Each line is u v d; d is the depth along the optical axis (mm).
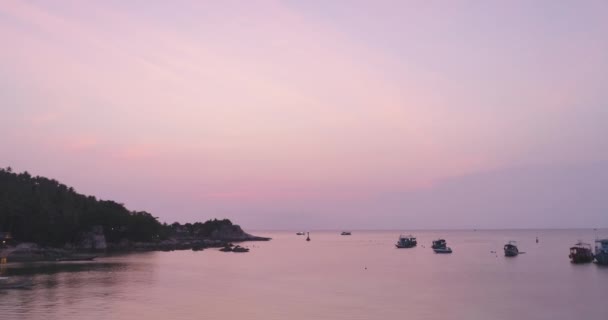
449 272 116375
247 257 173375
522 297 76562
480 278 103188
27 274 106062
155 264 137000
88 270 116250
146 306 67000
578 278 102188
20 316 59719
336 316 61562
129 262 143000
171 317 60094
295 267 130875
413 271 119062
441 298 75312
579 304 70500
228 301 71812
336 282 96375
